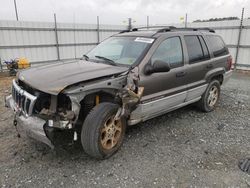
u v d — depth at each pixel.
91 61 4.04
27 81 3.10
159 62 3.57
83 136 3.06
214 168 3.12
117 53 4.08
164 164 3.21
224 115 5.15
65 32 13.31
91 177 2.92
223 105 5.88
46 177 2.90
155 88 3.77
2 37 11.30
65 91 2.85
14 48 11.77
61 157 3.34
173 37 4.25
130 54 3.86
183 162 3.26
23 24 11.76
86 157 3.35
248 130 4.37
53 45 13.05
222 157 3.40
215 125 4.58
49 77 3.11
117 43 4.28
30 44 12.22
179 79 4.20
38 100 3.02
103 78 3.20
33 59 12.51
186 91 4.41
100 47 4.54
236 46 12.23
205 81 4.90
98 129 3.04
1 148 3.56
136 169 3.09
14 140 3.80
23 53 12.11
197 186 2.77
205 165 3.19
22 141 3.77
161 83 3.85
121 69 3.50
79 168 3.10
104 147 3.21
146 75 3.61
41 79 3.07
